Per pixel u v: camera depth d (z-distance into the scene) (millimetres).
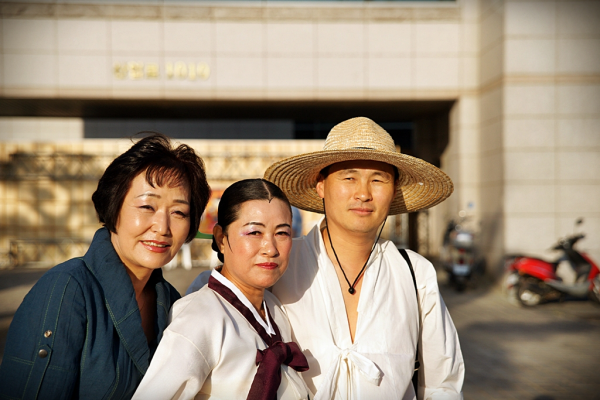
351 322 1819
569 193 8484
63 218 11547
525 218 8500
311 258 1850
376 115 12086
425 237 12336
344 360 1688
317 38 10102
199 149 11516
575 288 7207
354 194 1765
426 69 10078
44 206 11547
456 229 8789
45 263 11531
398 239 12008
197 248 11680
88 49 9984
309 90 10133
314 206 2193
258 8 10070
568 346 5434
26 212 11539
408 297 1849
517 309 7223
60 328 1265
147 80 10070
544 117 8523
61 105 10719
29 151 11555
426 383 1937
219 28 10078
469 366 4793
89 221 11578
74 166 11633
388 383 1677
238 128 13883
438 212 11859
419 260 1960
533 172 8516
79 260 1424
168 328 1438
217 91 10117
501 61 8719
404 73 10086
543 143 8523
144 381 1362
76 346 1289
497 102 8898
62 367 1254
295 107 10914
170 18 10055
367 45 10094
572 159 8492
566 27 8500
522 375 4539
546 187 8500
